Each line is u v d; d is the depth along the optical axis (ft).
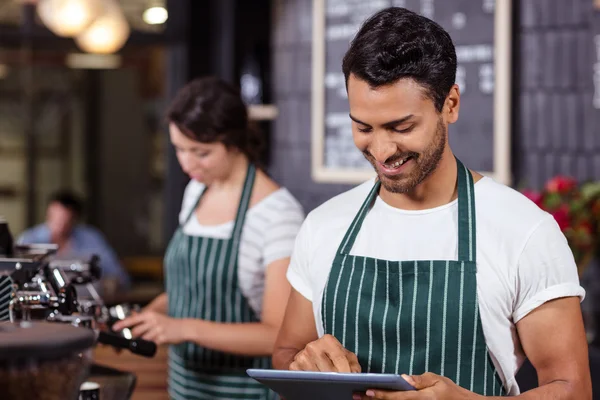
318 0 15.08
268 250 8.16
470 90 13.26
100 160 35.45
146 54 27.25
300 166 15.88
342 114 14.96
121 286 17.92
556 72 12.57
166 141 18.79
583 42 12.32
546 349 5.29
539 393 5.08
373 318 5.63
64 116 34.55
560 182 10.82
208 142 8.19
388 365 5.62
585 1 12.28
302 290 6.08
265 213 8.29
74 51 19.56
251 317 8.36
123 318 8.00
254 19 17.15
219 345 7.93
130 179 35.78
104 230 35.42
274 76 16.40
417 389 4.88
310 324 6.10
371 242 5.79
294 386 5.01
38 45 19.22
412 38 5.01
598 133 12.23
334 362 5.36
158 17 18.78
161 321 7.95
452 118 5.36
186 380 8.38
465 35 13.30
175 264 8.70
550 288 5.27
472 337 5.43
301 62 15.80
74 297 5.70
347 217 5.94
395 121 5.03
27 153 33.60
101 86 35.53
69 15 18.58
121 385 6.70
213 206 8.63
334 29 14.99
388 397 4.82
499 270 5.36
